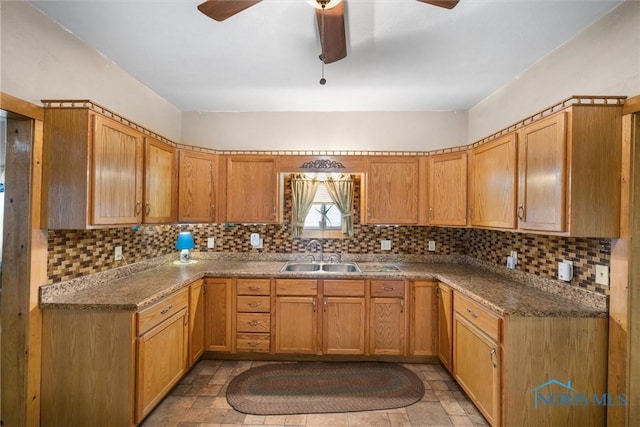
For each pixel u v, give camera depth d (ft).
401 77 8.10
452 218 8.83
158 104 9.45
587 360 5.52
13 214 5.55
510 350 5.59
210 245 10.71
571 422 5.57
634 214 5.05
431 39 6.35
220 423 6.32
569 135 5.21
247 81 8.43
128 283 7.28
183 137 10.78
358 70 7.73
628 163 5.07
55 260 6.03
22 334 5.54
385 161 9.68
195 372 8.29
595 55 5.70
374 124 10.64
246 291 8.82
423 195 9.59
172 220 8.48
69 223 5.64
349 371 8.37
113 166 6.21
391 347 8.73
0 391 5.52
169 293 6.93
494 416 5.83
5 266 5.55
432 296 8.71
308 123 10.70
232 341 8.82
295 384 7.72
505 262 8.39
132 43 6.62
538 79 7.20
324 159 9.71
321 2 4.54
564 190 5.25
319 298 8.77
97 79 6.95
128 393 5.75
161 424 6.27
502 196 6.89
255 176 9.77
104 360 5.77
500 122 8.72
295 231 10.56
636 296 5.08
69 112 5.65
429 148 10.57
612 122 5.21
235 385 7.66
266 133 10.75
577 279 6.05
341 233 10.61
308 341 8.77
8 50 5.09
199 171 9.23
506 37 6.27
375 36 6.24
